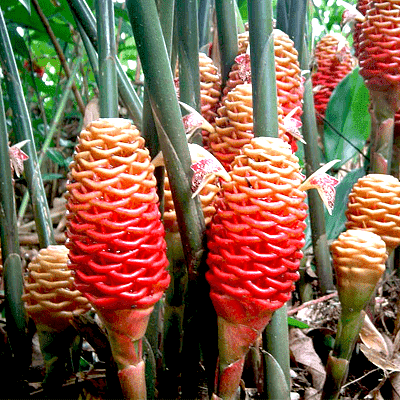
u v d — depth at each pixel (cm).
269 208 45
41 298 62
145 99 53
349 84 122
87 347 94
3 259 73
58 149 180
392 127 94
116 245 45
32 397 73
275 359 58
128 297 45
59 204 177
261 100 52
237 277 47
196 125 58
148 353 61
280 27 87
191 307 62
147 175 46
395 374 79
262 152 46
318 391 77
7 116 164
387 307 98
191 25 58
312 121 98
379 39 84
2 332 82
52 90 175
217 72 75
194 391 67
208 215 59
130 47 162
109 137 44
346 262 59
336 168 127
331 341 92
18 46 133
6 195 72
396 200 67
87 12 72
